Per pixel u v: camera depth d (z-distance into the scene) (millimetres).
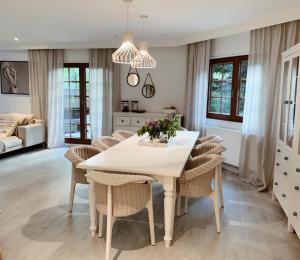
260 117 4059
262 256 2406
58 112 6457
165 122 3396
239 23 4133
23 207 3293
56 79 6344
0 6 3449
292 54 2957
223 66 5047
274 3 3234
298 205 2531
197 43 5160
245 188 4062
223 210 3305
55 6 3422
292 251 2484
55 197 3598
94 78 6121
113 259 2328
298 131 2623
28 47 6246
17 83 6770
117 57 3217
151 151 3059
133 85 6055
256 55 4094
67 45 6043
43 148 6465
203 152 3475
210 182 2756
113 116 5840
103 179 2152
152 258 2355
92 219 2670
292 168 2754
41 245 2512
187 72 5461
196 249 2494
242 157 4398
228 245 2566
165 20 4035
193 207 3385
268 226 2930
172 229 2631
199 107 5219
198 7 3414
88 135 6652
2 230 2760
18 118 6133
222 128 5020
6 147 5352
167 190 2420
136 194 2322
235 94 4816
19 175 4477
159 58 5863
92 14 3760
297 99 2674
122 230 2803
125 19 3998
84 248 2479
